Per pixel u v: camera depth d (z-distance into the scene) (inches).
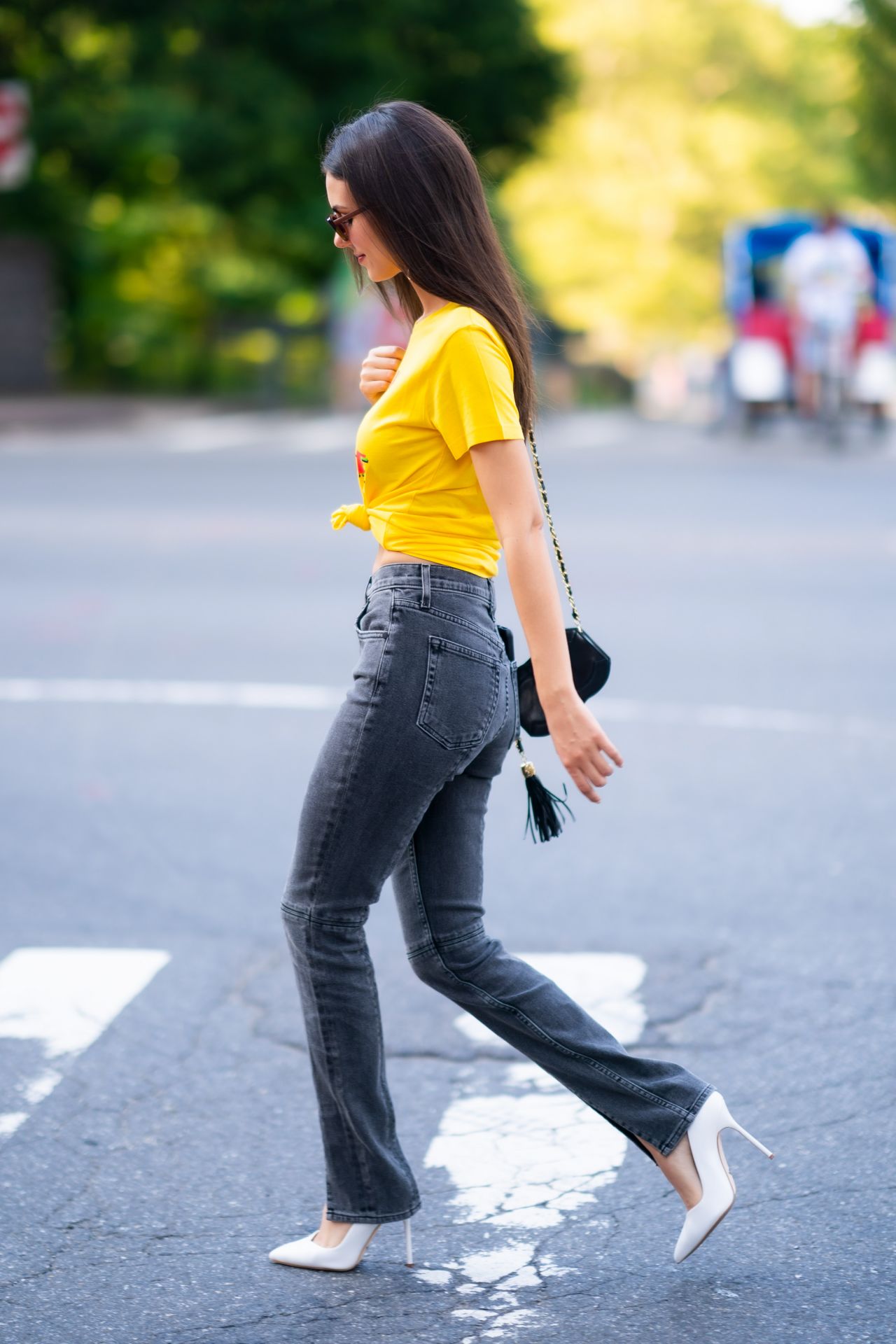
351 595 820.6
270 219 2356.1
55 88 2134.6
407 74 2290.8
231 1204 268.5
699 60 4901.6
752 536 1015.0
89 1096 307.9
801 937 385.4
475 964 239.3
